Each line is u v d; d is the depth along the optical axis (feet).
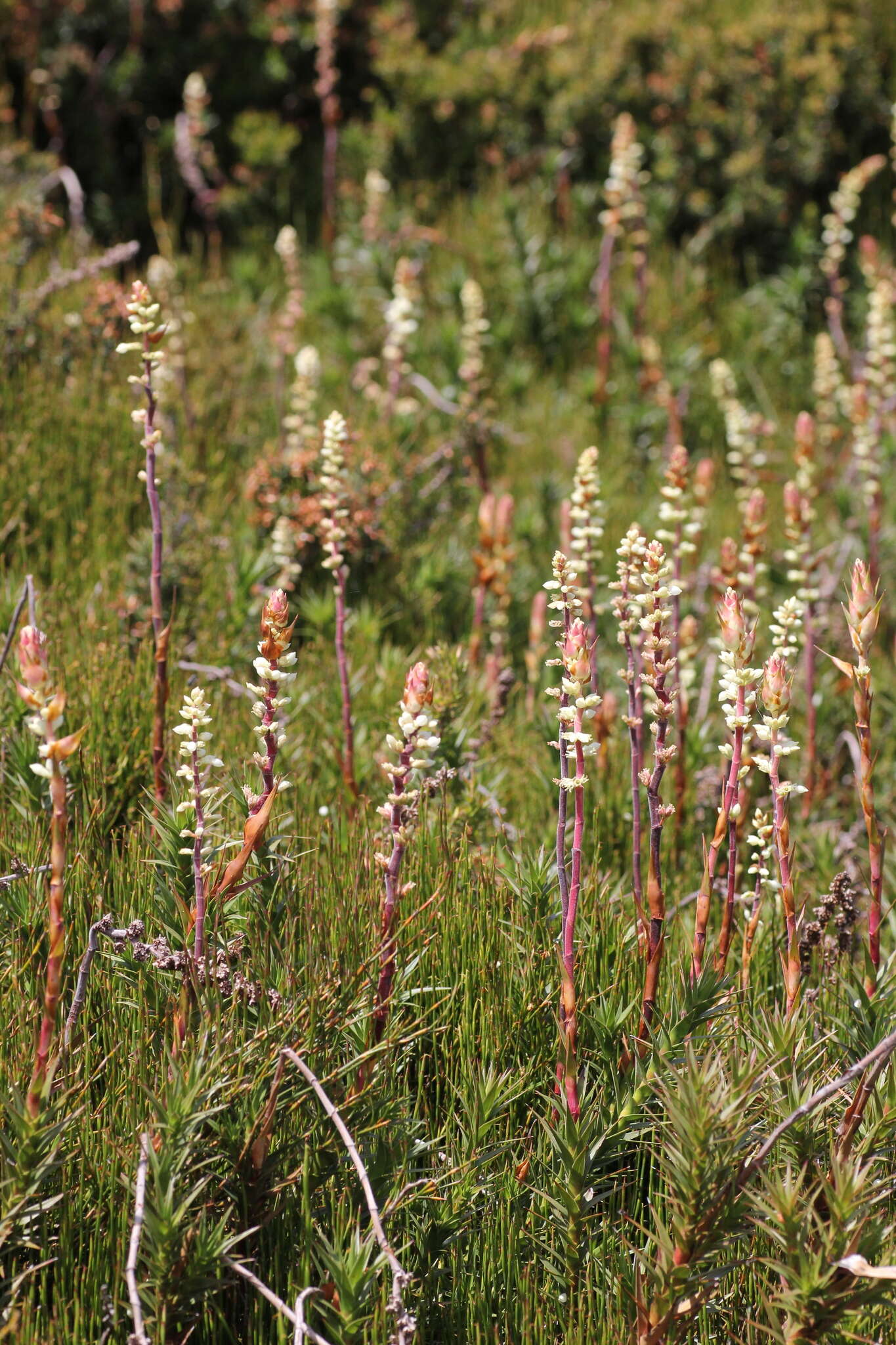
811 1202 7.85
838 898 10.99
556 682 16.87
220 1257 7.82
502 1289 8.75
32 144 31.76
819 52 32.09
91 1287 8.14
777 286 29.60
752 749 15.40
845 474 24.29
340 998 8.95
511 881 11.02
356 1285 7.56
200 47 33.71
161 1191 7.54
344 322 27.71
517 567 20.26
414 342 26.94
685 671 13.60
